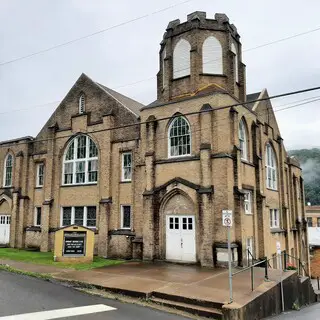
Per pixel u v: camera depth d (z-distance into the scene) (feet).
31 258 64.39
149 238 63.26
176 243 61.52
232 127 60.34
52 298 35.96
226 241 55.26
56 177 82.02
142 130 68.90
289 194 98.02
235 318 30.78
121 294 39.01
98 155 76.02
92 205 75.36
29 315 29.66
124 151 72.23
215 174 58.18
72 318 29.30
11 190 90.48
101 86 82.02
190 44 68.64
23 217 85.61
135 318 30.32
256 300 35.09
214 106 60.39
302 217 108.37
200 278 45.34
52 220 80.12
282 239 83.25
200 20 69.05
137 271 51.16
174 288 39.29
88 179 77.77
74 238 61.16
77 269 52.75
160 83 74.38
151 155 65.87
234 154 59.36
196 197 59.11
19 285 41.45
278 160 88.02
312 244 136.36
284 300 43.57
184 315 32.55
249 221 65.36
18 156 89.15
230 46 69.97
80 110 81.97
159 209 63.52
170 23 72.28
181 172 62.18
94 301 35.60
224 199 56.65
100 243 70.33
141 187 67.87
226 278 45.27
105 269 53.11
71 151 82.17
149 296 37.42
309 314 40.14
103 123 75.66
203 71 67.72
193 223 59.93
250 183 67.21
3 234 90.94
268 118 84.28
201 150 59.47
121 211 71.31
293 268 58.90
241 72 73.41
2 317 28.81
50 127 84.69
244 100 72.08
